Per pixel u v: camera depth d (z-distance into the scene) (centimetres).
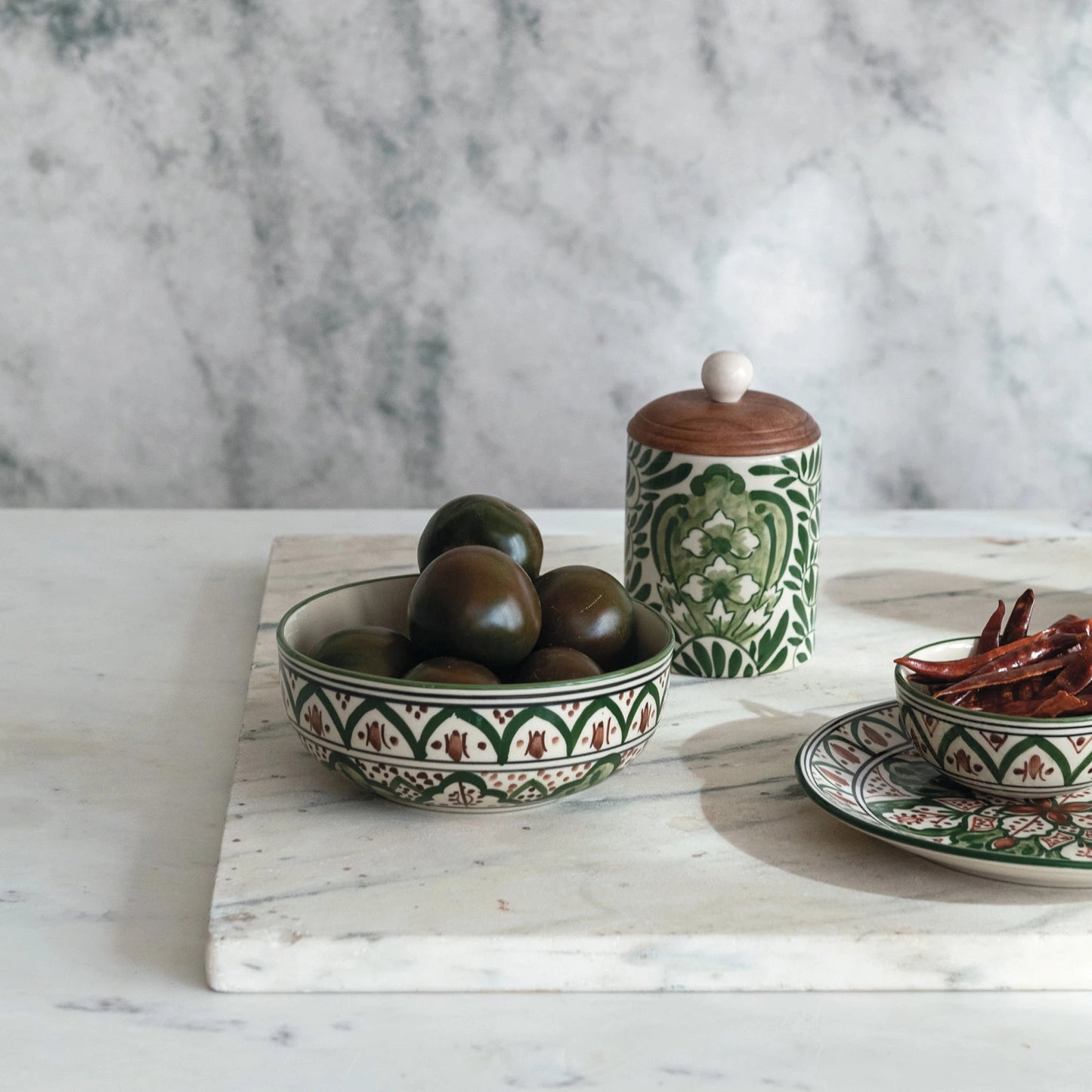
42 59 132
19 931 54
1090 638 63
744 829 61
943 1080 46
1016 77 134
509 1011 50
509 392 142
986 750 58
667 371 141
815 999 51
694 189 136
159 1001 50
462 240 137
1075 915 53
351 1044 48
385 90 133
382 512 119
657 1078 46
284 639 61
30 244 137
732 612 78
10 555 104
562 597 64
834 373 142
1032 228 138
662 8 131
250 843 58
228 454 144
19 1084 45
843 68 133
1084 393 144
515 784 57
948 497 147
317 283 138
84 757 70
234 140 134
